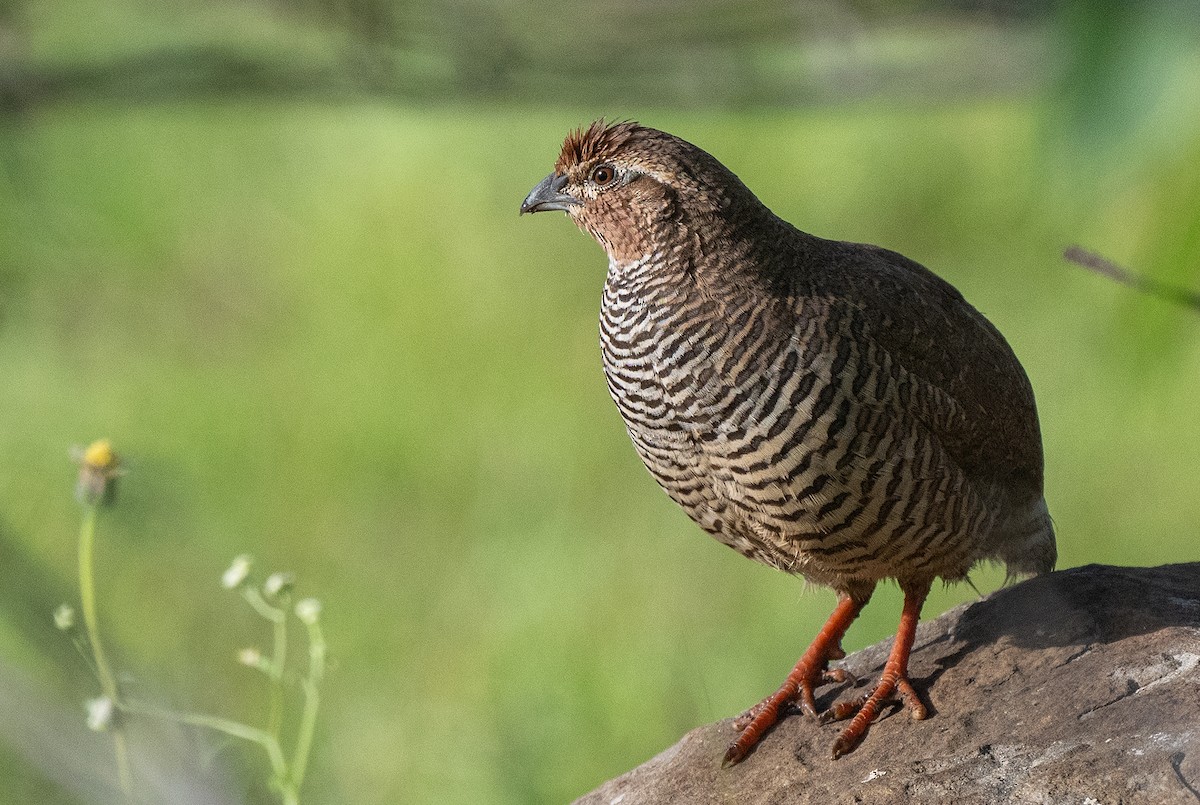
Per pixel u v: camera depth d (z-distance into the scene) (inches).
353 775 425.7
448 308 693.9
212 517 535.8
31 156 515.5
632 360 293.0
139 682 272.5
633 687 458.9
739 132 698.2
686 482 295.3
